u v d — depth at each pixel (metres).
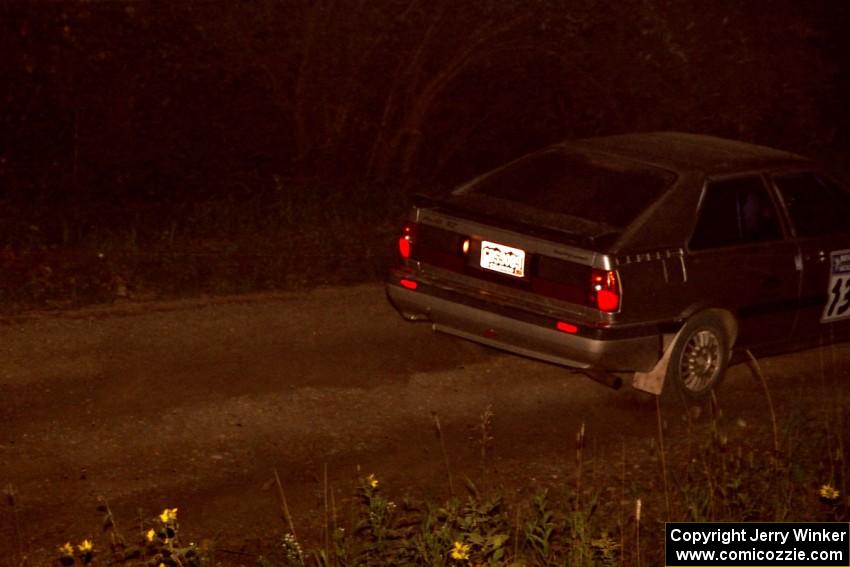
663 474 7.44
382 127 14.59
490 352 9.75
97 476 7.21
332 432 8.09
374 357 9.48
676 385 8.67
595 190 8.76
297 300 10.65
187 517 6.75
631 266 8.17
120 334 9.46
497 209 8.66
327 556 6.12
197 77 13.55
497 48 13.92
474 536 5.75
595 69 13.88
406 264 8.96
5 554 6.22
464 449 7.98
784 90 14.28
